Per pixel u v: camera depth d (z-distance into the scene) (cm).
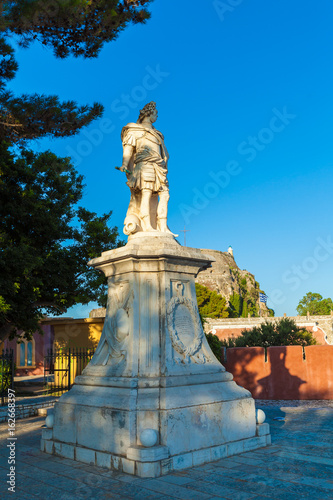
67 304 1738
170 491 468
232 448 606
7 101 1002
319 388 1285
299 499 439
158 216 734
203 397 602
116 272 683
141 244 659
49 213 1587
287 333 1773
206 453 573
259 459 582
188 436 567
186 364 629
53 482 511
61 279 1577
